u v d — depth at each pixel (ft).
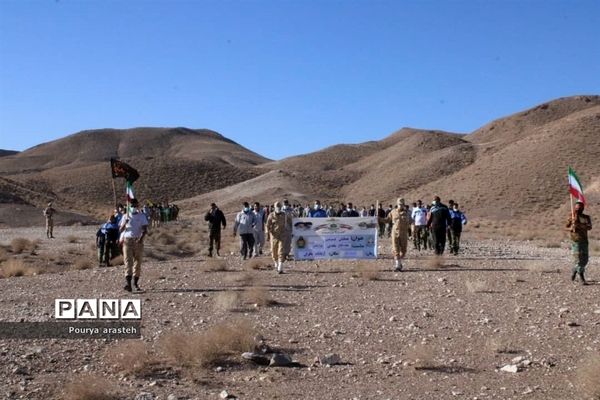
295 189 409.28
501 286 52.11
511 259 77.15
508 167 321.93
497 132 591.78
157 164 508.12
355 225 76.59
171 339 31.19
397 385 27.17
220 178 508.12
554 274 59.26
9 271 69.62
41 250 101.91
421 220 93.09
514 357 31.27
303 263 73.05
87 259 90.27
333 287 52.95
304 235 76.33
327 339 34.78
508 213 270.67
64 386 26.30
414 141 538.47
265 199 365.40
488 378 28.04
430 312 41.73
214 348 30.63
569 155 313.12
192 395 25.85
